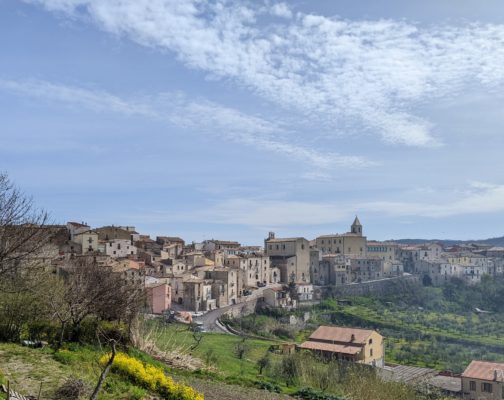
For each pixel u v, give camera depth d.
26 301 29.28
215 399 26.47
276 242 171.12
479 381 73.94
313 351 81.06
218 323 106.19
